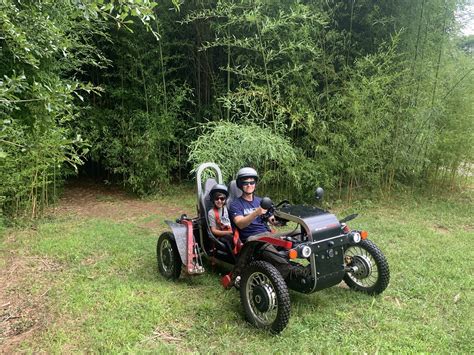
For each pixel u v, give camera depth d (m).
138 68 6.85
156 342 2.66
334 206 6.21
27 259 4.07
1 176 4.64
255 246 3.08
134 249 4.38
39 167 4.90
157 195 6.96
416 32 6.27
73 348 2.59
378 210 6.07
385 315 2.99
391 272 3.78
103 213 6.09
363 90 5.72
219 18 6.36
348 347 2.57
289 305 2.64
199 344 2.63
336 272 2.94
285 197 6.21
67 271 3.79
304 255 2.69
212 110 7.16
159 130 6.82
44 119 3.88
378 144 6.07
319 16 5.90
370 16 6.13
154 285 3.48
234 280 3.12
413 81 6.25
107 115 7.09
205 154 5.37
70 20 4.64
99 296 3.25
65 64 5.29
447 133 6.45
